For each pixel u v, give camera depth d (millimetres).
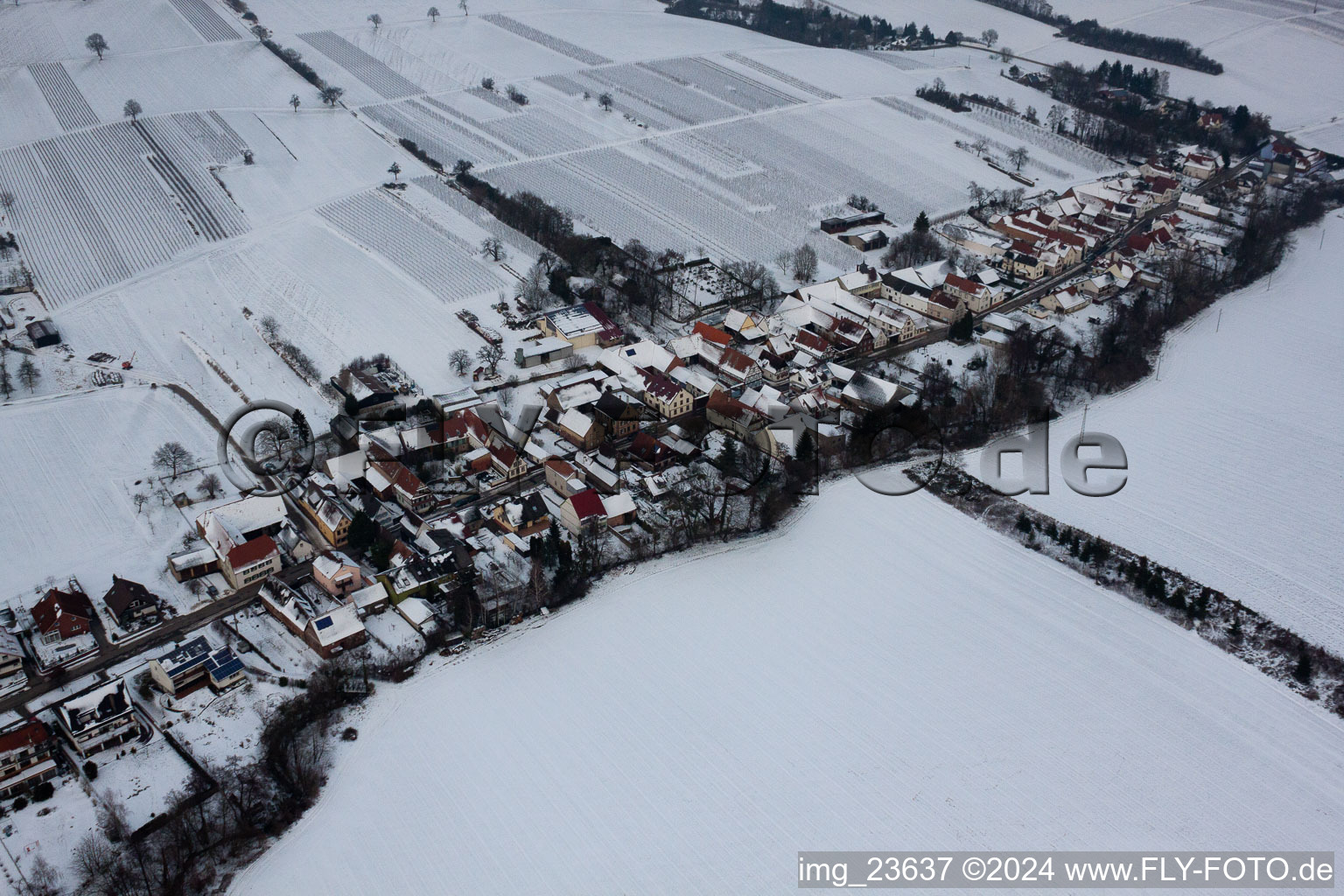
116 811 141375
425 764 152250
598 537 199625
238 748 153250
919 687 167500
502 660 171625
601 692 165125
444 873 135875
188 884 133500
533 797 147000
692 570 193500
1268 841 143000
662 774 150875
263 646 172750
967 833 143125
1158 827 144625
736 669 170125
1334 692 168875
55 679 163375
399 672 167500
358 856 138250
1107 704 165000
